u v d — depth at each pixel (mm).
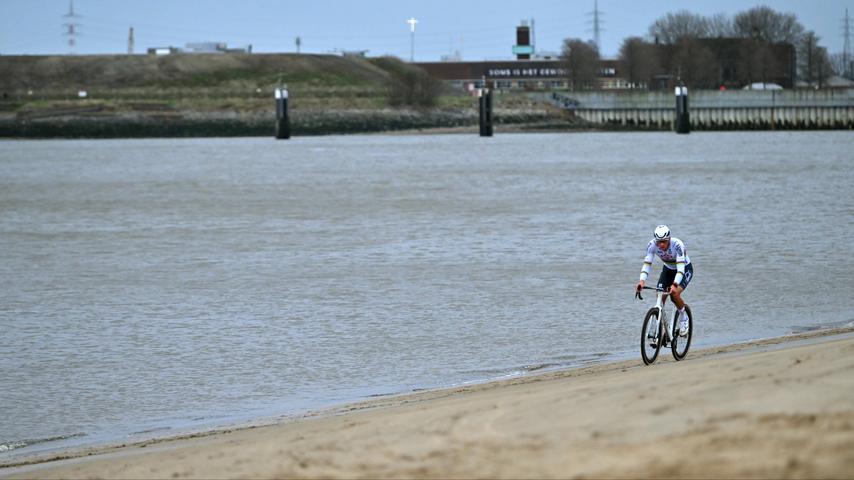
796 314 99188
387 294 115812
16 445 61656
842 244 151500
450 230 181125
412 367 80500
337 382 76250
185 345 91062
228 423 64062
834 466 30000
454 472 34750
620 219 195375
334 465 38188
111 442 60562
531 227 183875
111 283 127875
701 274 124750
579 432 37125
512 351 85562
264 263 143125
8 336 96438
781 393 38438
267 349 88562
